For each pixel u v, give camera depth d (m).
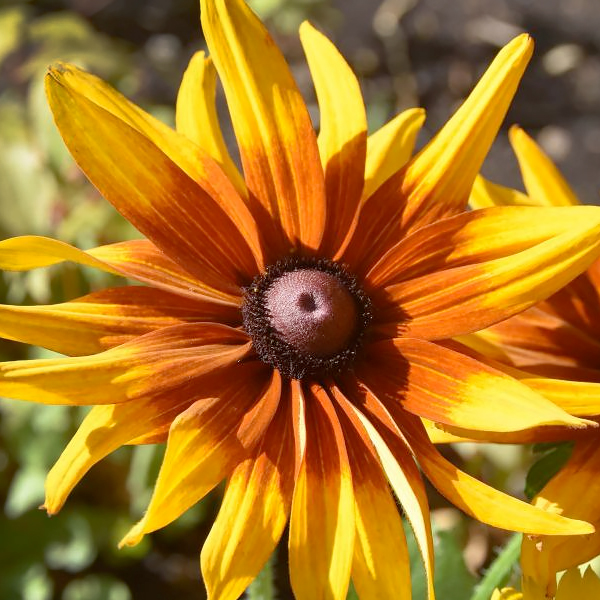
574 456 0.29
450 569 0.36
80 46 0.60
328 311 0.29
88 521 0.47
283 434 0.28
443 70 0.69
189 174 0.30
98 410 0.28
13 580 0.46
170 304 0.29
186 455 0.27
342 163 0.30
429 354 0.28
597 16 0.71
